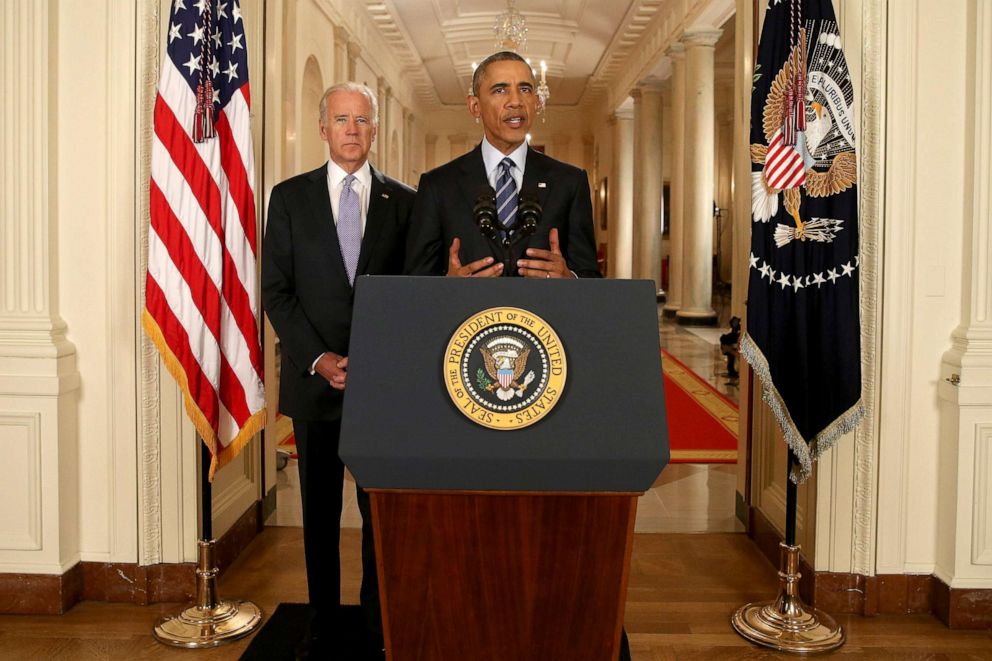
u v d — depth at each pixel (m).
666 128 21.59
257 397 3.32
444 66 20.05
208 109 3.12
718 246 19.78
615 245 20.73
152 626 3.36
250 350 3.29
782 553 3.45
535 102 2.72
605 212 22.77
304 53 10.47
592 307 1.79
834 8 3.53
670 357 11.20
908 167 3.50
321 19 11.52
